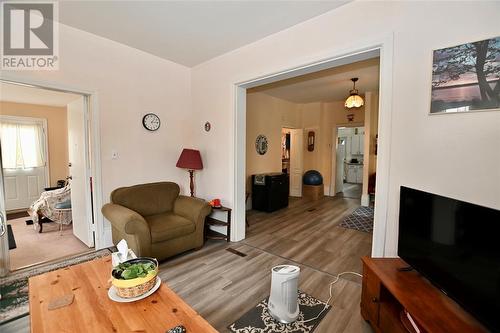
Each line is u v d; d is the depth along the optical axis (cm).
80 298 136
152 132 345
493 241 108
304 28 246
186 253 292
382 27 195
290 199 625
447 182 169
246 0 215
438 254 137
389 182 195
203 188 376
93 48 282
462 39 160
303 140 685
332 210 510
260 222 425
